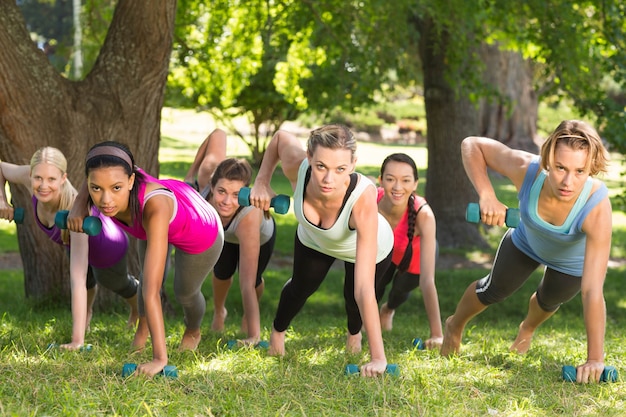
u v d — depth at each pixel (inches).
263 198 182.1
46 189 196.5
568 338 250.4
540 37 447.8
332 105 730.2
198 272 185.0
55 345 188.1
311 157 158.4
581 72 446.3
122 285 230.1
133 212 161.2
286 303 195.8
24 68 287.6
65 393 136.1
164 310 326.3
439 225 595.5
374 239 166.9
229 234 228.5
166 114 2122.3
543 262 186.2
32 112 288.4
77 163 296.7
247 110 1053.8
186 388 149.8
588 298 169.2
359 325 210.2
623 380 169.8
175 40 489.4
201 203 178.2
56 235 208.5
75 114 296.8
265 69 932.0
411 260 249.6
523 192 173.0
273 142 185.5
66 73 512.7
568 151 157.0
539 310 204.7
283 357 184.4
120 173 153.8
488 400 150.5
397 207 232.5
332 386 153.3
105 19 447.5
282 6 484.4
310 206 171.5
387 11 450.3
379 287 204.7
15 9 293.3
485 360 190.9
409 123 1990.7
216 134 245.8
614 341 232.8
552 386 164.2
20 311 292.8
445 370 175.2
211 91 538.9
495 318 378.0
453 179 589.3
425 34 559.2
